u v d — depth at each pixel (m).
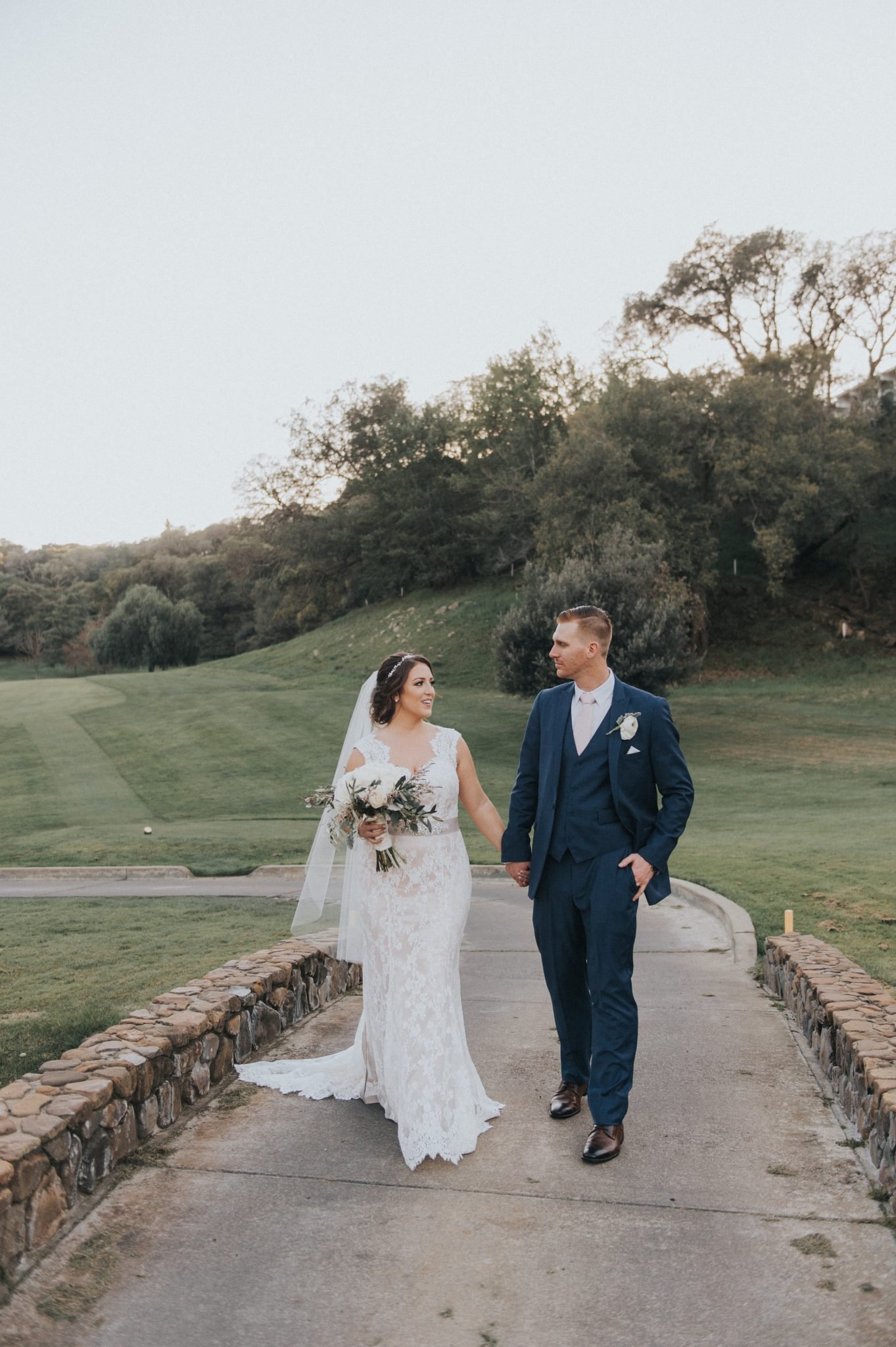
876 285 57.44
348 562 71.00
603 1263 2.87
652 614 28.34
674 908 10.09
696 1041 5.12
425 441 63.47
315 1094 4.22
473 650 48.09
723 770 26.17
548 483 38.53
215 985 4.82
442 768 4.03
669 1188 3.34
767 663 43.44
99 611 106.06
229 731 33.69
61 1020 5.24
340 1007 5.81
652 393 38.88
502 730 32.28
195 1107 4.11
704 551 39.28
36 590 112.38
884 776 24.56
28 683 53.09
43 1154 3.00
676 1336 2.51
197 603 92.44
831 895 9.28
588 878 3.92
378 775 3.84
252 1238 3.02
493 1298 2.70
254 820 21.72
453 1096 3.72
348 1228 3.09
